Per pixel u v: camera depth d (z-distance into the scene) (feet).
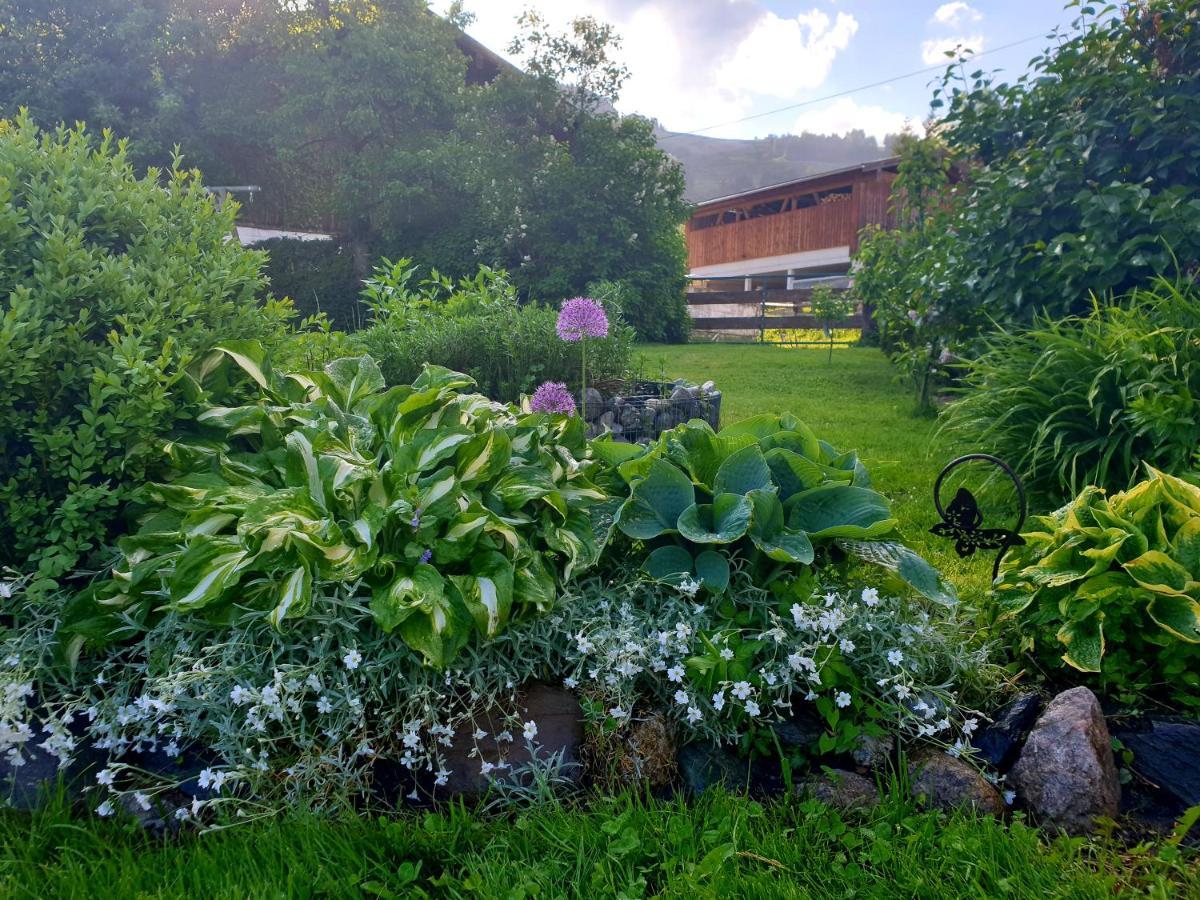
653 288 54.19
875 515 8.08
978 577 10.54
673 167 55.42
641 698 7.14
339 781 6.31
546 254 52.90
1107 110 16.92
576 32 54.24
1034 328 16.72
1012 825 5.91
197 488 7.41
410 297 20.16
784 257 78.74
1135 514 7.61
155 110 57.62
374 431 8.46
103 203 8.24
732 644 7.03
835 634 7.16
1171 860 5.60
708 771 6.72
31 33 56.95
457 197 55.62
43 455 7.22
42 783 6.41
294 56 53.47
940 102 20.63
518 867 5.68
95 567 7.57
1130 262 15.53
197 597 6.41
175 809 6.28
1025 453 13.52
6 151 8.11
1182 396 11.73
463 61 59.47
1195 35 16.48
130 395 7.21
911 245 25.77
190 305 8.13
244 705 6.40
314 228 66.59
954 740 6.98
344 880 5.52
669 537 8.37
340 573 6.60
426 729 6.68
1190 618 6.84
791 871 5.63
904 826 6.02
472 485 7.64
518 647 7.00
